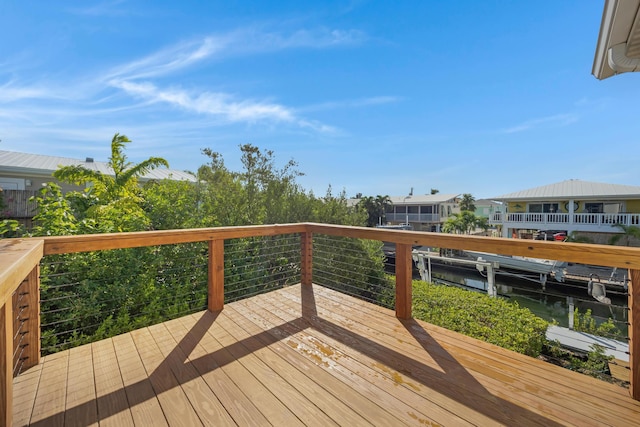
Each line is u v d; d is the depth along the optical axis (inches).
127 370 73.3
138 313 141.1
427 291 201.6
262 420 56.0
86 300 124.0
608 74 95.1
